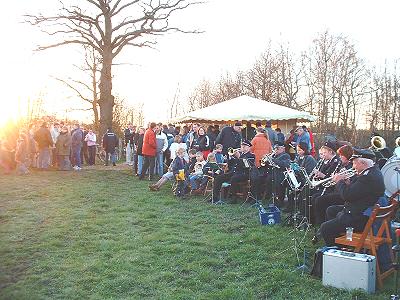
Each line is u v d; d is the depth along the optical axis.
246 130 16.06
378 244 5.71
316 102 41.47
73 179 14.91
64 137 16.95
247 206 10.55
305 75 42.06
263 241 7.51
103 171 17.12
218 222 9.02
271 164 10.12
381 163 9.41
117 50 23.23
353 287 5.41
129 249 7.23
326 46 41.38
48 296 5.42
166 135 16.31
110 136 19.33
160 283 5.81
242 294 5.39
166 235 8.01
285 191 10.03
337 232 6.31
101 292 5.54
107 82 23.00
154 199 11.60
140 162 15.80
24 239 7.77
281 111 15.77
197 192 12.22
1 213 9.71
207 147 13.91
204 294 5.44
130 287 5.71
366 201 6.21
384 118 39.44
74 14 22.38
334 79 40.84
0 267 6.37
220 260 6.64
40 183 13.78
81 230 8.41
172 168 12.00
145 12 23.08
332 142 8.59
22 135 15.77
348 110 40.84
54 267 6.36
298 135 13.41
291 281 5.79
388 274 5.78
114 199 11.61
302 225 8.15
